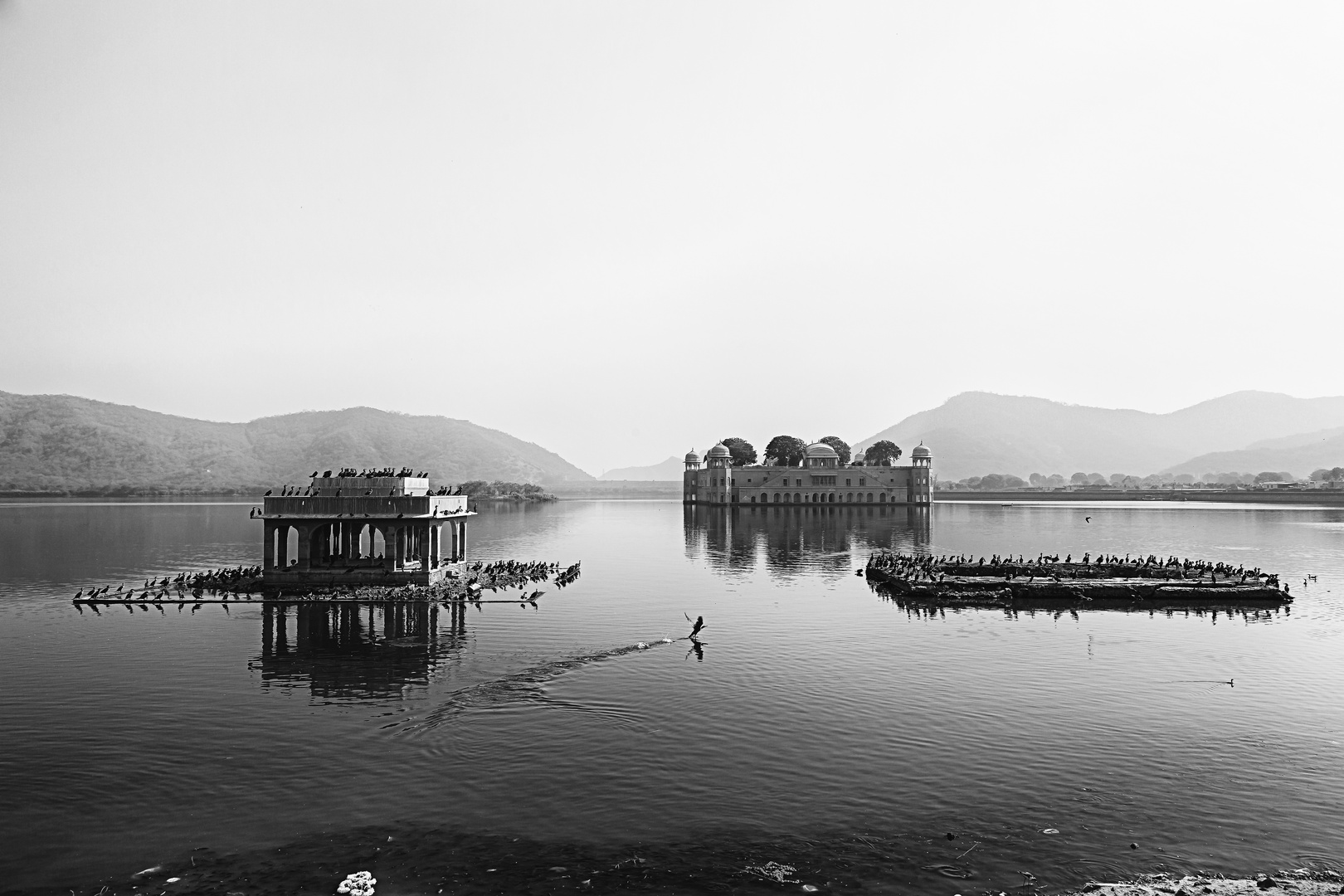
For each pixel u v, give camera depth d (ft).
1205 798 113.29
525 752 128.26
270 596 265.95
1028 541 494.59
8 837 102.47
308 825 105.40
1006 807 110.11
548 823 105.60
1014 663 182.80
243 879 93.20
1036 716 145.69
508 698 155.43
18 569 357.00
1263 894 90.94
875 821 106.32
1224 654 192.95
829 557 401.90
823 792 114.21
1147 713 147.95
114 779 118.83
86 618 235.81
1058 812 108.88
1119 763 124.57
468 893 90.53
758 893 90.74
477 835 102.89
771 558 395.55
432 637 208.03
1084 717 145.38
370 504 279.90
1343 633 218.18
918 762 124.36
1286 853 99.50
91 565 372.58
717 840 101.55
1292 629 223.51
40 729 139.23
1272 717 146.10
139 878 93.66
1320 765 124.47
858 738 134.31
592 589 289.53
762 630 217.56
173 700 155.53
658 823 105.50
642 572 342.85
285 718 144.66
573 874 94.17
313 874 94.22
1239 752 129.08
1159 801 112.16
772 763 123.75
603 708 149.38
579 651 192.13
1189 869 95.96
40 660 186.29
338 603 256.73
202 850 99.66
